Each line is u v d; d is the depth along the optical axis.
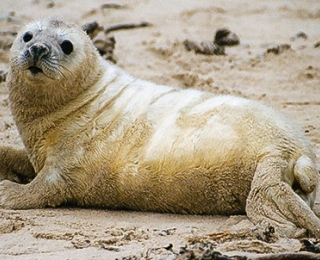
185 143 20.97
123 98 23.11
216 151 20.50
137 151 21.72
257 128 20.52
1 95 36.03
